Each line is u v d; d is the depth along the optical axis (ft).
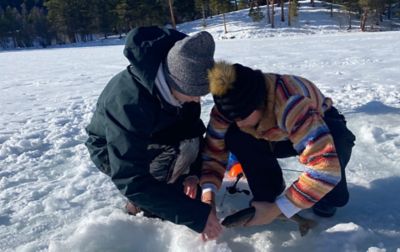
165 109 6.54
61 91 24.17
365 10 120.98
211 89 5.83
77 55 62.54
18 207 8.67
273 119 6.29
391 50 33.99
